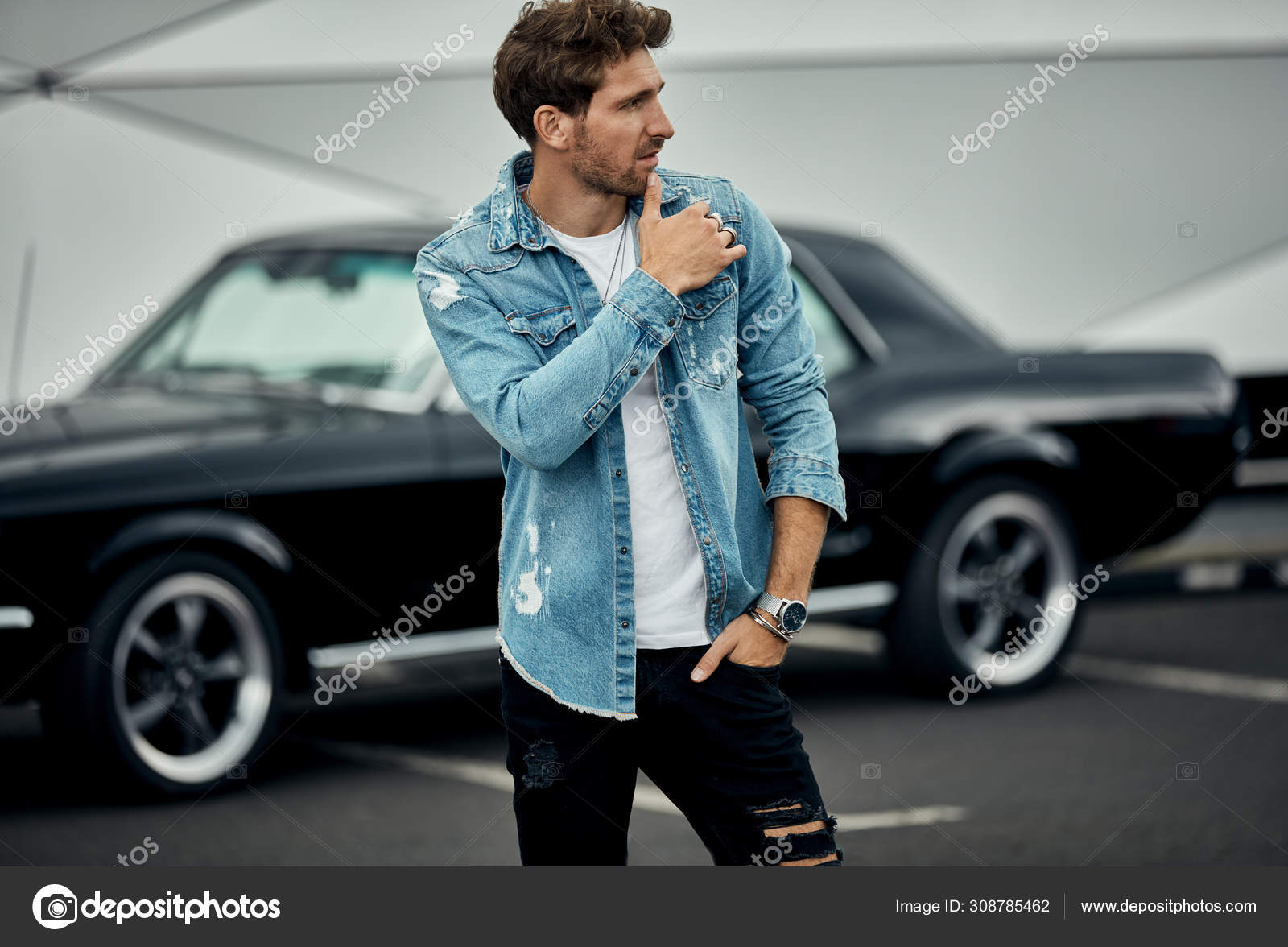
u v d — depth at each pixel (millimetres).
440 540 12945
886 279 15594
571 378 5656
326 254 14602
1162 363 16094
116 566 11727
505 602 6273
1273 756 12836
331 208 21266
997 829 10945
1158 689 15281
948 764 12711
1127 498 15523
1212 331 23156
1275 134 23812
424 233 14398
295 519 12367
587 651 6020
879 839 10742
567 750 6125
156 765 11820
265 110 21094
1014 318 23234
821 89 22406
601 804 6172
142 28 20594
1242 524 21531
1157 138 23391
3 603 11477
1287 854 10258
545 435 5699
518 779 6250
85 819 11422
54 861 10312
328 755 13375
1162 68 23484
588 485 6004
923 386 14938
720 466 6078
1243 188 23547
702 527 6023
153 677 11953
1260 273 23344
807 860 6105
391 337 13656
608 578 5984
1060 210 23391
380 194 21406
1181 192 23391
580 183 6008
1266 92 23797
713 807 6168
